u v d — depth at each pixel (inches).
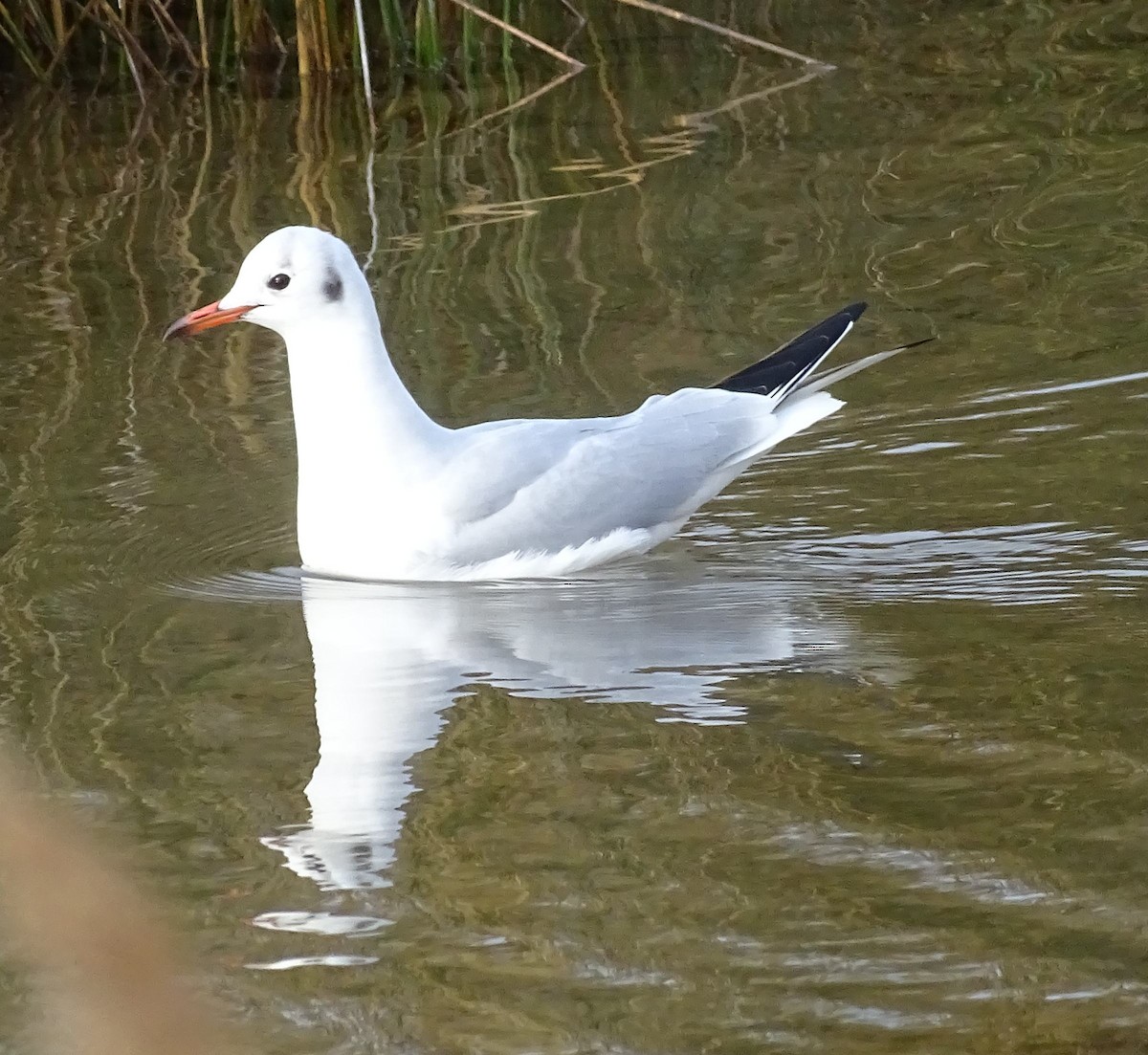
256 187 713.6
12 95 848.9
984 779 289.3
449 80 852.6
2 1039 226.1
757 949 241.8
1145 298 549.6
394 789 294.8
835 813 279.6
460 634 371.9
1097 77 801.6
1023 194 656.4
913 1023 223.8
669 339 543.5
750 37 831.7
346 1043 224.2
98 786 300.2
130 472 468.1
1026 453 460.1
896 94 799.7
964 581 390.3
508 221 664.4
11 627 379.2
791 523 434.3
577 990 233.9
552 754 306.7
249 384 530.6
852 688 331.9
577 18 913.5
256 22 866.8
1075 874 257.6
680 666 347.9
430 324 566.3
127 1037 117.4
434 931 249.9
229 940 249.4
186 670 353.1
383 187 708.7
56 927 119.6
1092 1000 226.8
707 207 667.4
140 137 784.3
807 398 447.8
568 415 490.9
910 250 607.2
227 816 287.6
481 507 410.3
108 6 825.5
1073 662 339.6
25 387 525.0
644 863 265.9
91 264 629.0
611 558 420.2
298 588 405.1
